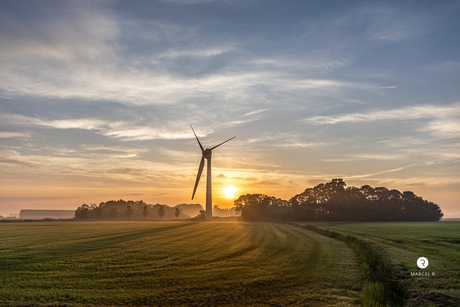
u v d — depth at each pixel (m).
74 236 44.81
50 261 24.12
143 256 26.84
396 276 20.66
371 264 22.47
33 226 73.69
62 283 18.17
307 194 165.12
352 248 33.69
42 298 15.64
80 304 15.02
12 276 19.47
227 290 17.50
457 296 16.34
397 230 65.31
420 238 44.81
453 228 72.56
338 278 20.25
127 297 16.06
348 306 15.27
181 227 70.12
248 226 76.75
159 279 19.38
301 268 22.94
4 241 37.56
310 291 17.52
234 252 29.89
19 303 14.86
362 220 145.38
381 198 156.38
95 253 28.11
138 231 55.75
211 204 126.31
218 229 62.97
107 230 58.41
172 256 27.08
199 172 118.56
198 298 16.12
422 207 154.25
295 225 87.88
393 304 15.50
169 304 15.27
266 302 15.70
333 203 148.62
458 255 28.27
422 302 15.52
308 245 36.16
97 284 18.11
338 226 87.31
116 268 22.09
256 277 20.16
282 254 29.08
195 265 23.52
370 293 15.60
